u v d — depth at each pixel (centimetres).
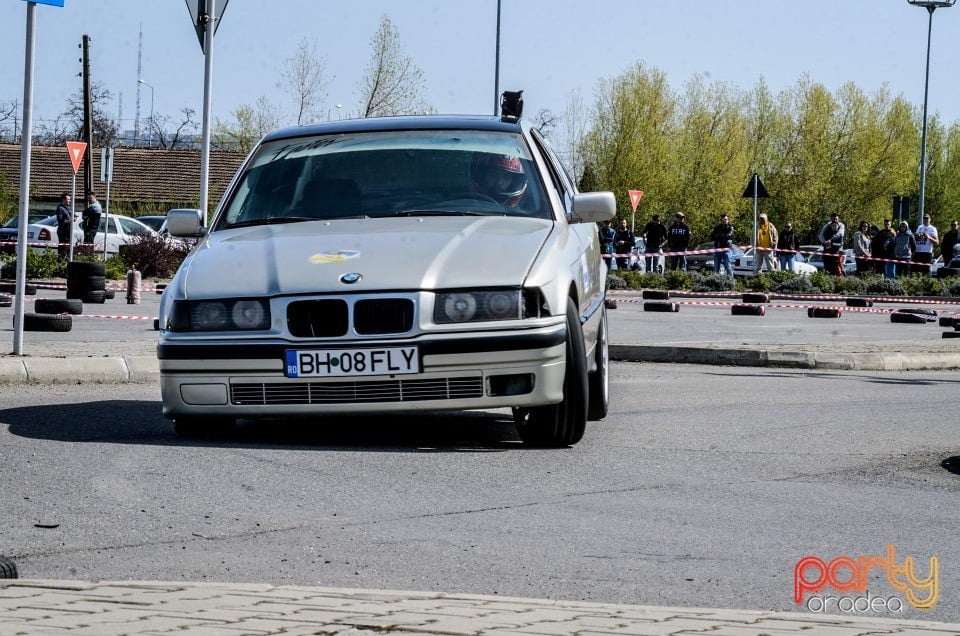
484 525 607
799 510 668
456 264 806
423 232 850
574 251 875
